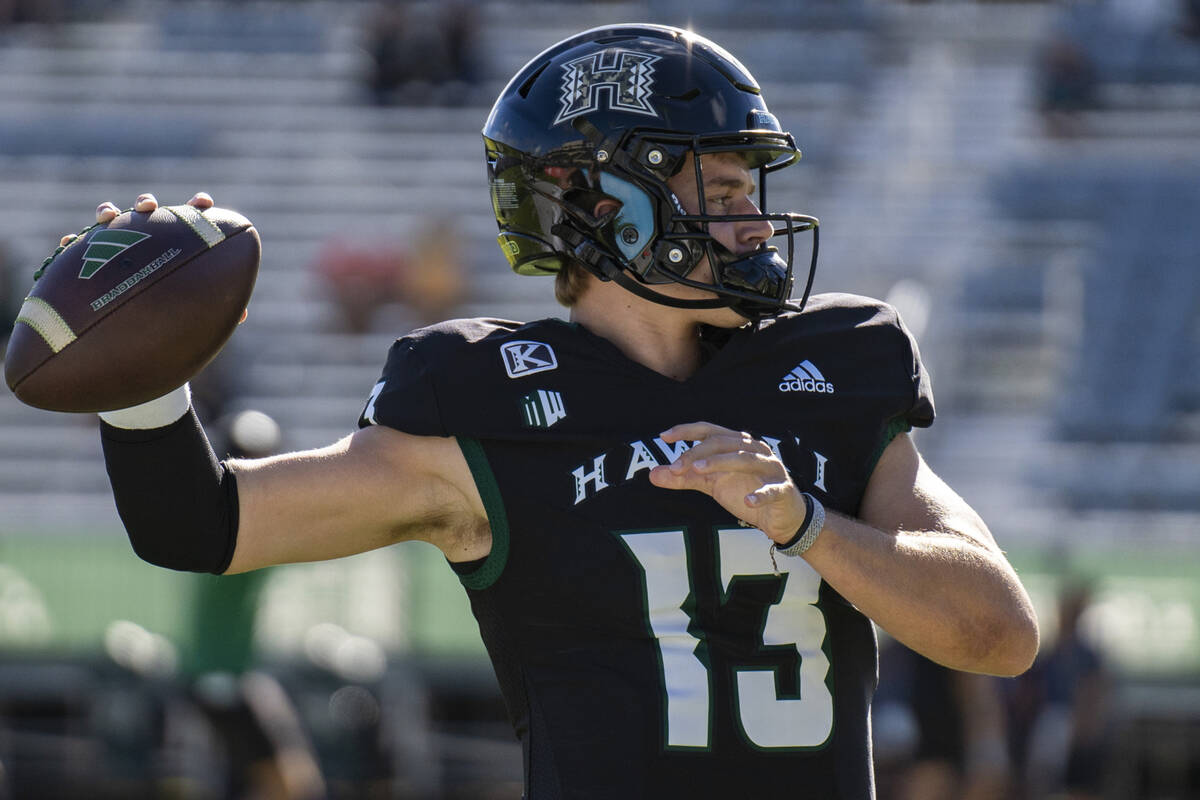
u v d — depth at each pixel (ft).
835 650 22.20
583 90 23.45
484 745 72.02
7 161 135.03
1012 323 111.45
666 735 21.13
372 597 70.28
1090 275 114.42
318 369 111.86
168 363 21.39
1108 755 67.26
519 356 22.68
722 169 23.31
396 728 69.87
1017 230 119.65
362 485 22.12
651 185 22.79
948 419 105.09
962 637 21.45
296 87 143.33
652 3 152.46
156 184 132.16
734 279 22.70
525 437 22.04
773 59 145.18
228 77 145.07
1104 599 69.31
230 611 63.31
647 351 23.56
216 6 154.71
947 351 108.47
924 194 125.18
